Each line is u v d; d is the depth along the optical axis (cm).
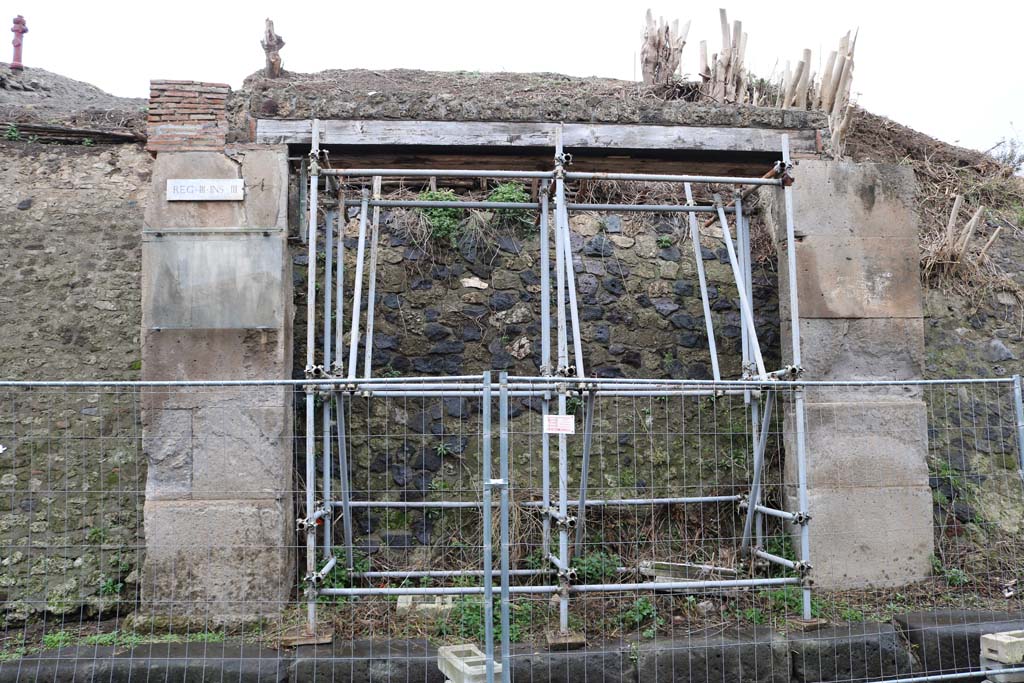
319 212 676
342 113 547
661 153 577
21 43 1166
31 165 714
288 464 537
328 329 566
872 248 595
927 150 942
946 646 492
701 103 582
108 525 587
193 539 511
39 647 493
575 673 461
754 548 584
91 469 602
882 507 571
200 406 521
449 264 688
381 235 692
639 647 475
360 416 633
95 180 713
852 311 588
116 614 558
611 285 699
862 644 485
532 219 714
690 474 646
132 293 662
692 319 693
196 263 531
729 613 536
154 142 539
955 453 674
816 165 592
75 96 1130
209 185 535
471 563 593
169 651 462
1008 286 772
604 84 1016
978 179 915
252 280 531
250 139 546
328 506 534
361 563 568
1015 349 741
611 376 673
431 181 724
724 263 722
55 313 648
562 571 482
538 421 643
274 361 529
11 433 607
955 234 802
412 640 487
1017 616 520
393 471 624
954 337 734
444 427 638
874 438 577
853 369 584
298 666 452
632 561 600
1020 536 634
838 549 565
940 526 621
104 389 623
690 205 637
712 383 473
